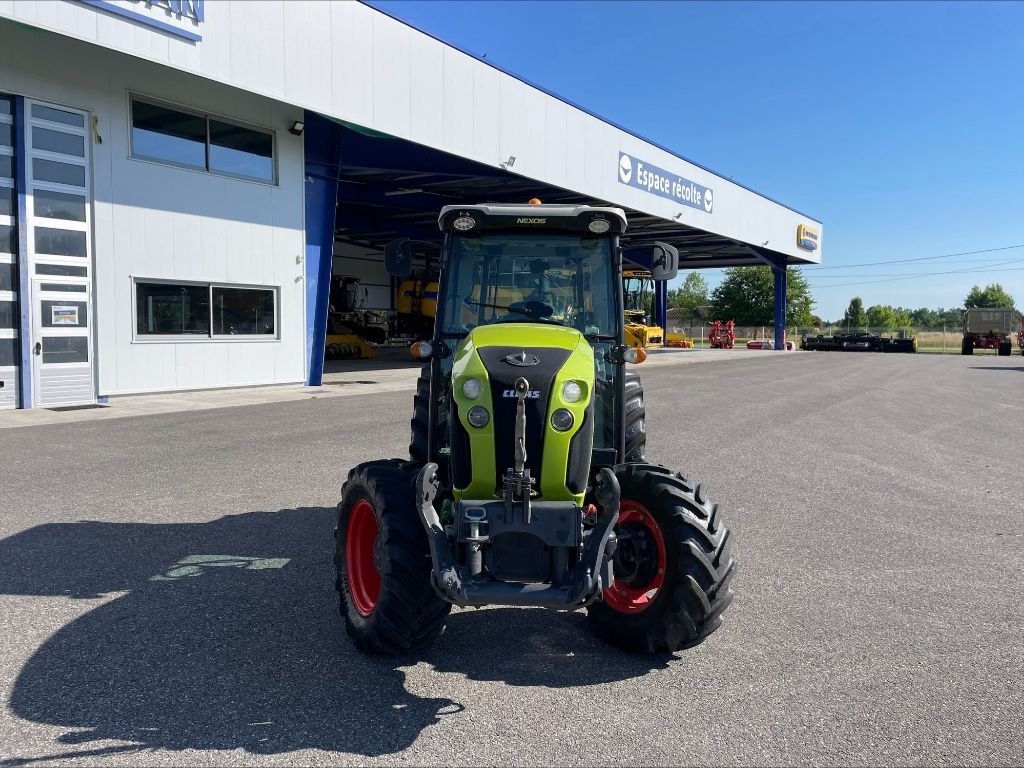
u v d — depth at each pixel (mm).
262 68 14672
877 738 3215
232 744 3094
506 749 3092
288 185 16875
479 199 28156
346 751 3061
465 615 4582
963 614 4617
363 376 20859
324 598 4684
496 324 4367
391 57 17344
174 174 14703
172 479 7773
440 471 4379
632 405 5734
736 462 9414
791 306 71938
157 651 3918
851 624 4449
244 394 15531
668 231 35625
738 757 3057
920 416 14469
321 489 7398
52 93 12914
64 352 13344
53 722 3229
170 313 14898
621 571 4098
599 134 25391
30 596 4633
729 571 3906
